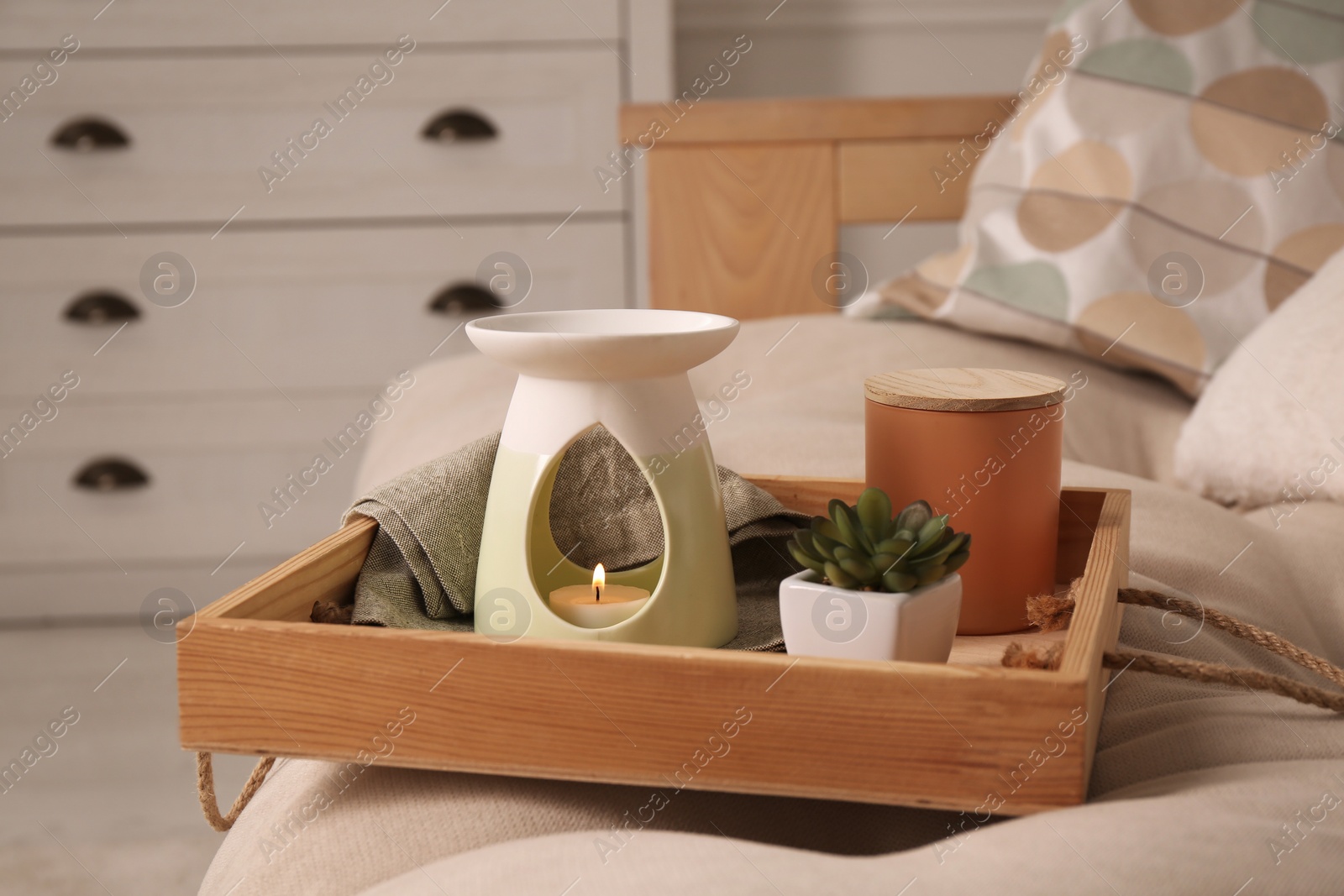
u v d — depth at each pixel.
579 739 0.41
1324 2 1.21
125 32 1.92
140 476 2.08
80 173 1.96
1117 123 1.18
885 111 1.51
